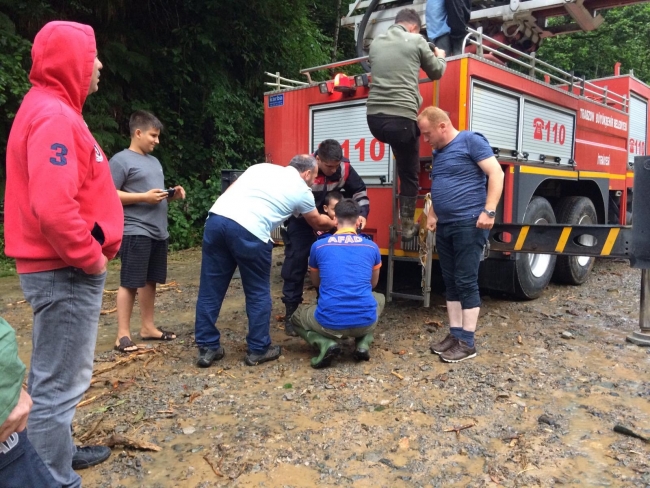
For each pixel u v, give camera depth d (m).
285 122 5.83
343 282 3.60
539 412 2.97
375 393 3.23
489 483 2.32
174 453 2.59
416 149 4.39
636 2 5.86
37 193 1.86
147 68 9.80
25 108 2.01
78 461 2.46
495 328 4.50
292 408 3.05
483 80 4.62
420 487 2.31
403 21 4.29
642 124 8.70
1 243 7.86
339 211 3.83
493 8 6.32
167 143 10.31
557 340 4.17
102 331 4.55
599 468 2.43
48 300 2.03
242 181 3.65
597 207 6.85
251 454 2.56
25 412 1.29
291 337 4.35
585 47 18.67
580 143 6.32
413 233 4.58
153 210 3.89
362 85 5.01
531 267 5.33
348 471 2.42
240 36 11.20
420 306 5.20
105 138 8.94
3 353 1.20
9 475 1.32
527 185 5.13
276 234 5.86
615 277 6.69
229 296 5.81
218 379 3.47
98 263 2.04
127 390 3.29
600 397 3.16
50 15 8.66
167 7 10.37
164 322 4.82
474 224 3.61
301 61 12.43
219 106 10.73
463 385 3.32
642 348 3.98
